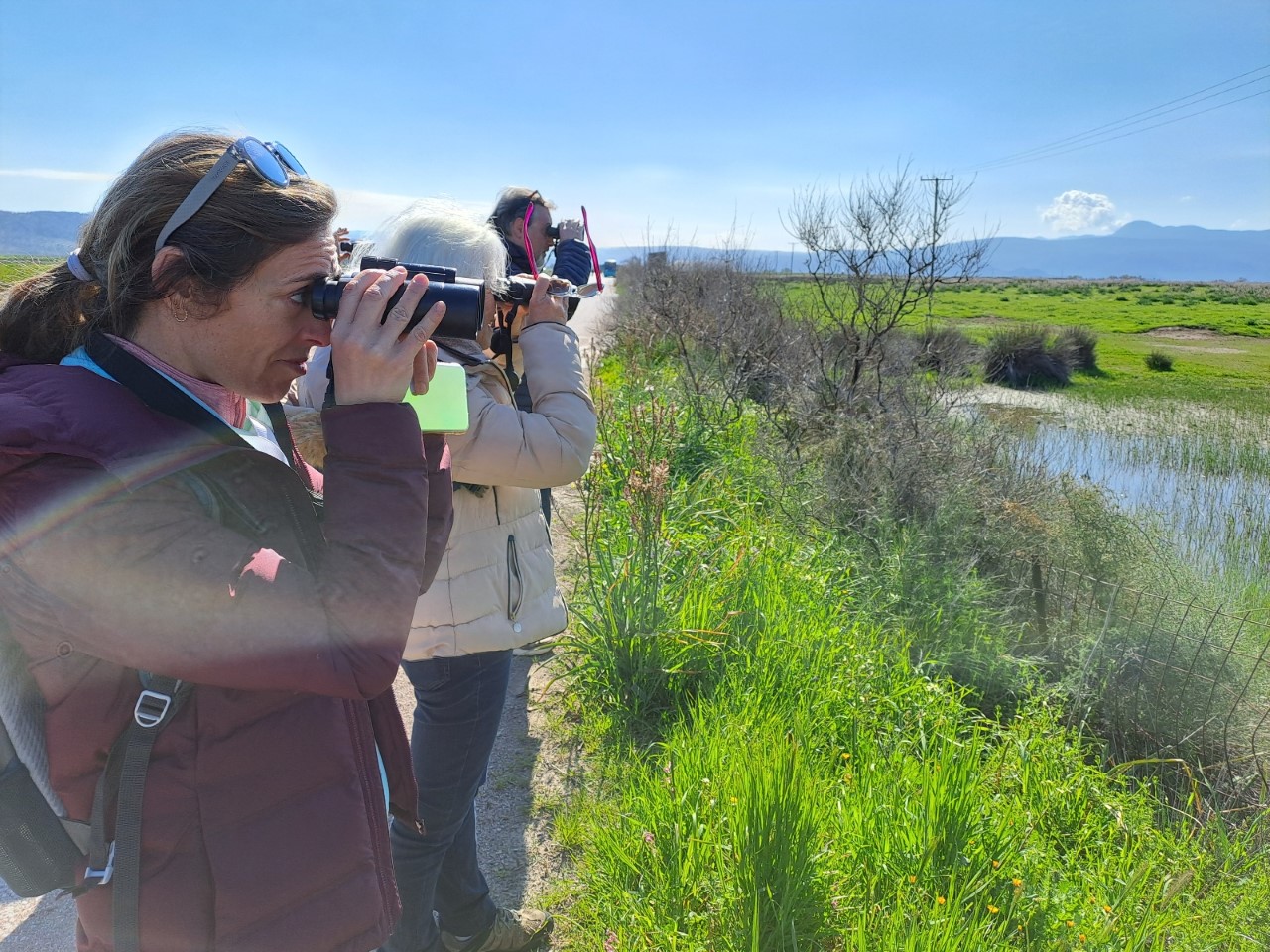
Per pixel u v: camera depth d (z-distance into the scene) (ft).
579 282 12.71
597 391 26.27
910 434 20.42
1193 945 7.70
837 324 27.78
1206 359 79.05
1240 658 12.93
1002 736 11.39
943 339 36.09
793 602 14.08
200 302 3.24
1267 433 42.63
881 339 26.61
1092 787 10.07
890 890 7.72
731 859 7.74
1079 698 12.38
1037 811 9.62
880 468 19.29
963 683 13.92
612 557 14.16
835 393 25.17
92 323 3.34
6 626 3.07
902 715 11.46
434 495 4.22
